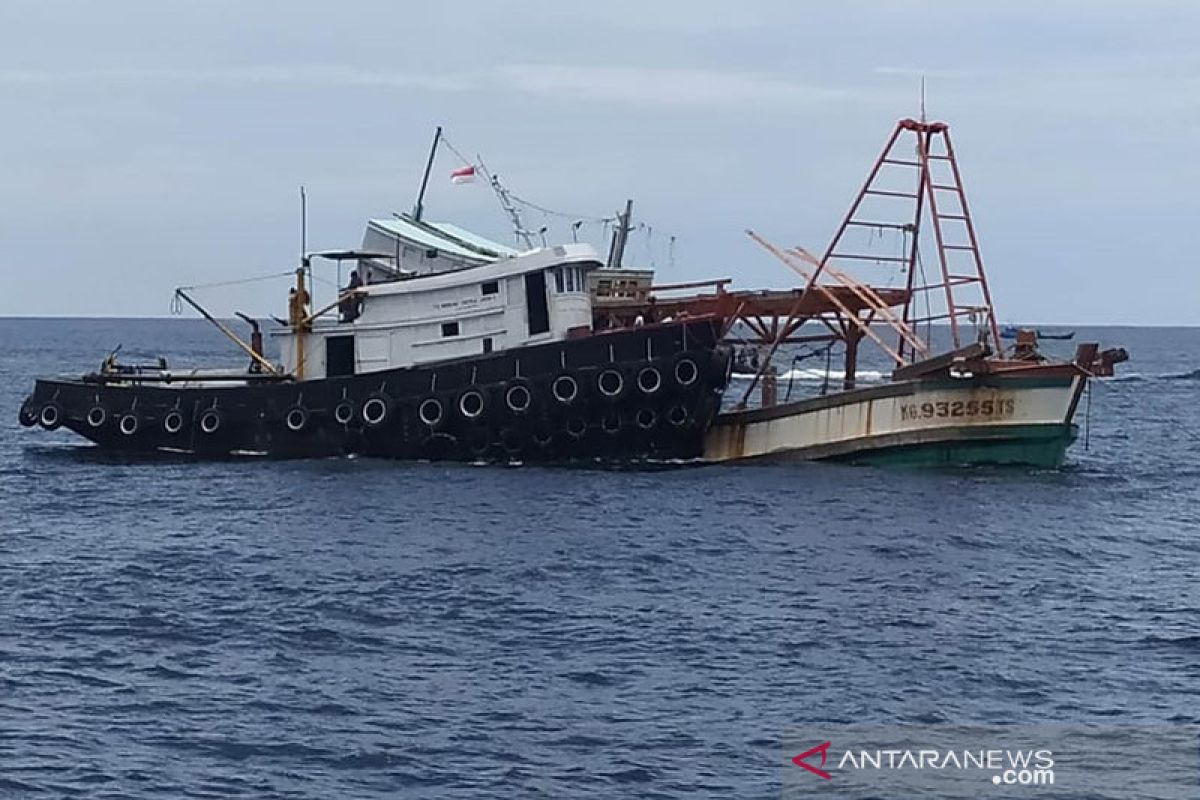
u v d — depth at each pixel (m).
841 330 63.25
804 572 43.31
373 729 30.00
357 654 34.94
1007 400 58.06
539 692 32.28
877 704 31.70
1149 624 38.44
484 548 46.12
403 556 45.06
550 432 59.91
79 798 26.64
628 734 29.88
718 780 27.83
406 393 60.84
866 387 59.00
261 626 37.19
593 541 47.09
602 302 63.59
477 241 66.81
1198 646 36.34
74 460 65.88
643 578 42.44
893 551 46.09
